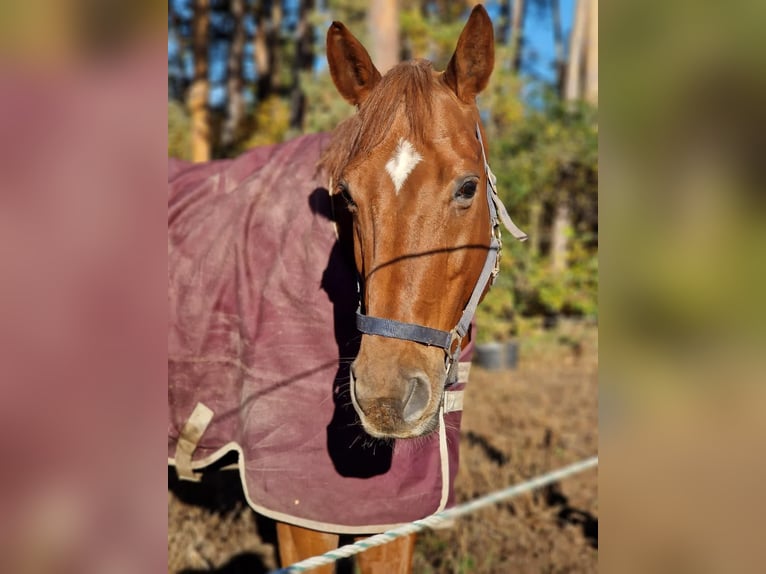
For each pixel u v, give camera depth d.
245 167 2.33
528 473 3.85
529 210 8.75
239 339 2.05
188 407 2.10
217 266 2.12
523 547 3.02
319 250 2.00
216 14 16.34
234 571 2.86
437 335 1.57
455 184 1.57
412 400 1.50
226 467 2.29
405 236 1.54
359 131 1.71
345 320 1.96
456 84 1.77
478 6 1.72
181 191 2.39
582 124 8.62
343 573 2.77
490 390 6.36
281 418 1.93
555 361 7.87
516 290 8.63
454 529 3.09
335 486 1.91
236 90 14.24
